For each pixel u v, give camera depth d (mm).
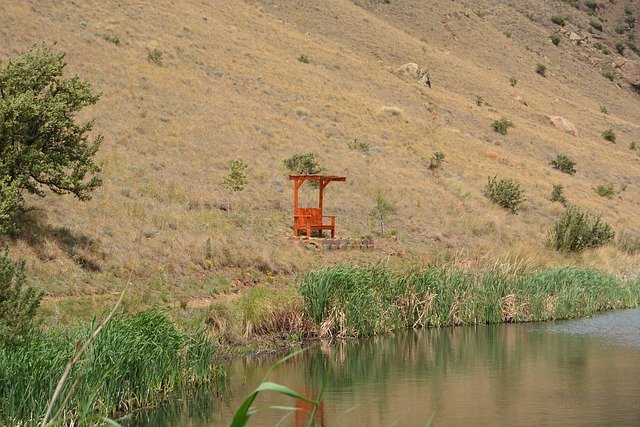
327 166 47156
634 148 99250
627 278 36000
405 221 41375
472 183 54250
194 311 22812
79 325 17328
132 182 34594
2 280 15609
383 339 23953
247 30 78875
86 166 25641
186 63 59969
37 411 13281
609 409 15906
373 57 98188
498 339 24234
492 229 44000
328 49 84750
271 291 24922
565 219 43094
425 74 89312
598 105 129125
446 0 139000
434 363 20656
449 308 26891
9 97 24312
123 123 42469
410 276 26938
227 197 36969
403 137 61406
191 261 27953
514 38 148000
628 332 25688
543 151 76688
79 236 26625
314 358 21062
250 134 48688
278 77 65938
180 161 40062
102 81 48438
